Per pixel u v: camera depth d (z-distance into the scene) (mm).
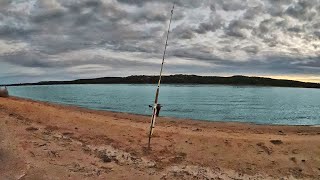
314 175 9539
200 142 11578
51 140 10781
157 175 8711
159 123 17859
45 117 14094
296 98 75188
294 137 13719
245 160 10180
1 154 9094
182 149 10828
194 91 103312
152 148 10773
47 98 56188
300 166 10031
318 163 10312
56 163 8812
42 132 11648
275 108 44500
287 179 9164
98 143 10914
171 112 34469
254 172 9430
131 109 36062
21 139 10508
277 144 11711
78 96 65688
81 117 15141
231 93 91812
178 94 80188
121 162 9422
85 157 9523
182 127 15633
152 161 9680
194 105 44906
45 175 7992
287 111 40500
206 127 17234
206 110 38219
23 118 13539
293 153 10914
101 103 45188
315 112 39562
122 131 12602
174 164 9602
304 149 11312
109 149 10391
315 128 20609
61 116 14570
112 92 90250
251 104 50406
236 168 9609
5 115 13766
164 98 61406
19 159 8828
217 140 11828
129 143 11141
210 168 9484
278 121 29844
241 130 16875
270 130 18312
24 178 7738
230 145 11344
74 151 9898
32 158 8977
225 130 15812
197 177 8812
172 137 12094
